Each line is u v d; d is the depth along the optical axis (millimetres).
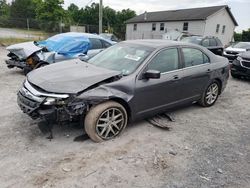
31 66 7430
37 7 37625
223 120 5105
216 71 5551
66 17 38281
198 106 5863
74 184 2865
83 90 3494
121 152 3596
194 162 3469
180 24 35906
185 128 4582
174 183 3000
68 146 3652
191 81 4961
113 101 3818
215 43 13820
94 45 8305
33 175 2977
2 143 3621
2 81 7215
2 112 4746
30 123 4289
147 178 3062
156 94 4332
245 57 8930
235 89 7930
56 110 3406
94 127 3682
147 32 41500
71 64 4469
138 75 4039
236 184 3055
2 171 3014
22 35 24422
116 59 4508
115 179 3002
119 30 51875
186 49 4945
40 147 3582
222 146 3986
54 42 8312
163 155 3598
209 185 3004
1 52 13867
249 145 4078
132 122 4457
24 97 3680
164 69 4449
